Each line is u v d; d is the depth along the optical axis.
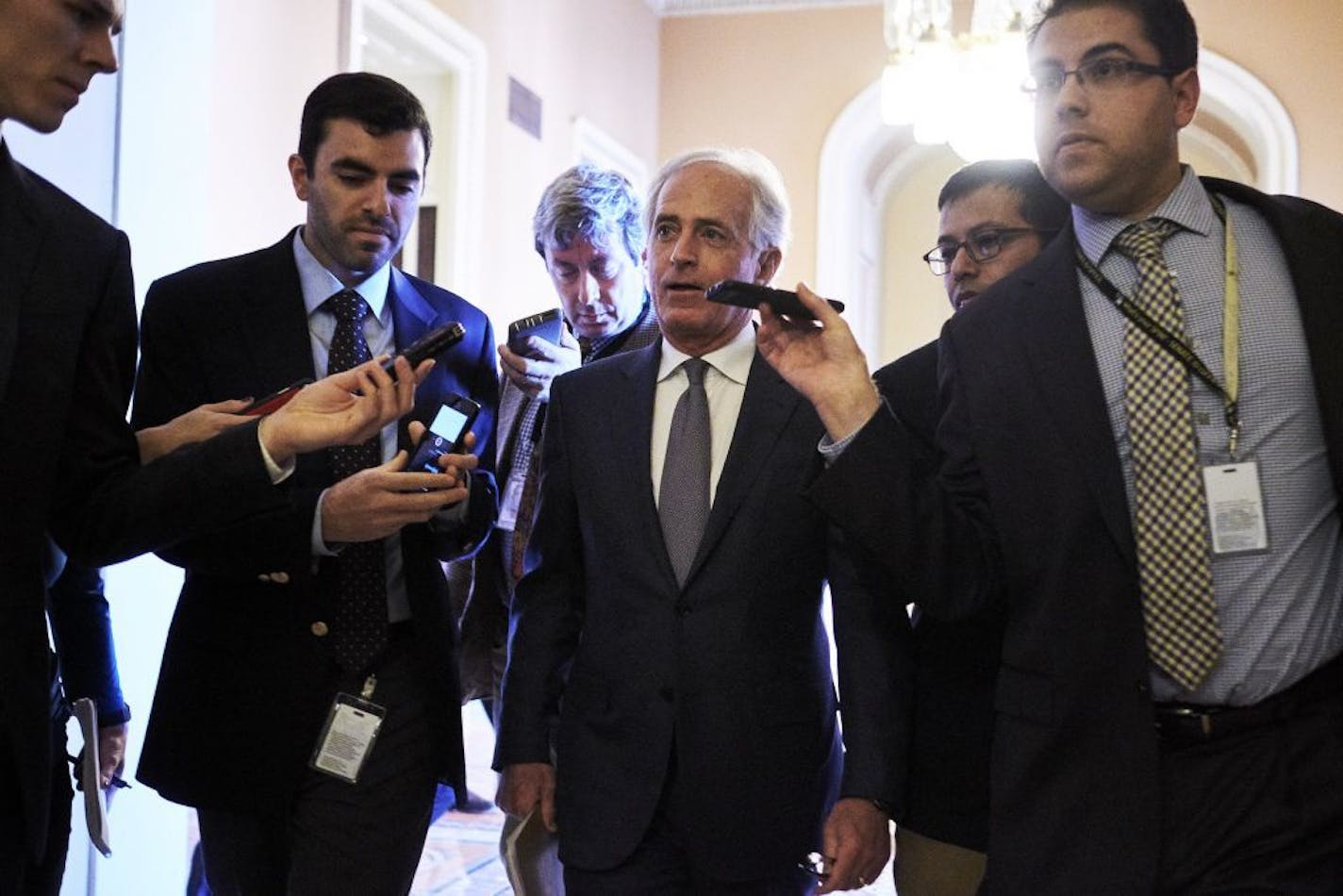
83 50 1.76
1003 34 6.41
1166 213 2.01
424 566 2.61
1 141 1.86
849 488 2.00
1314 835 1.85
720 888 2.29
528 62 8.52
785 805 2.30
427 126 2.68
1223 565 1.88
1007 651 1.99
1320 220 1.98
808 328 2.09
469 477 2.64
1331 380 1.87
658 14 11.38
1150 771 1.87
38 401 1.79
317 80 6.11
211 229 5.38
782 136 11.20
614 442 2.47
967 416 2.05
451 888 4.51
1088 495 1.92
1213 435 1.90
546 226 3.30
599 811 2.32
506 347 3.12
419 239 7.55
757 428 2.40
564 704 2.44
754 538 2.35
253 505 1.91
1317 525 1.89
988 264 2.63
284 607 2.51
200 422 2.15
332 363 2.60
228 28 5.44
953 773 2.36
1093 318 2.02
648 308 3.29
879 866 2.25
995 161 2.67
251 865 2.60
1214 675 1.88
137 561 3.25
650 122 11.20
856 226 11.64
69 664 2.42
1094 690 1.90
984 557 2.05
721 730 2.29
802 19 11.20
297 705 2.49
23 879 1.78
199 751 2.50
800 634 2.38
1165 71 1.96
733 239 2.46
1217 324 1.94
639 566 2.38
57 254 1.85
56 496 1.94
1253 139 11.12
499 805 2.59
